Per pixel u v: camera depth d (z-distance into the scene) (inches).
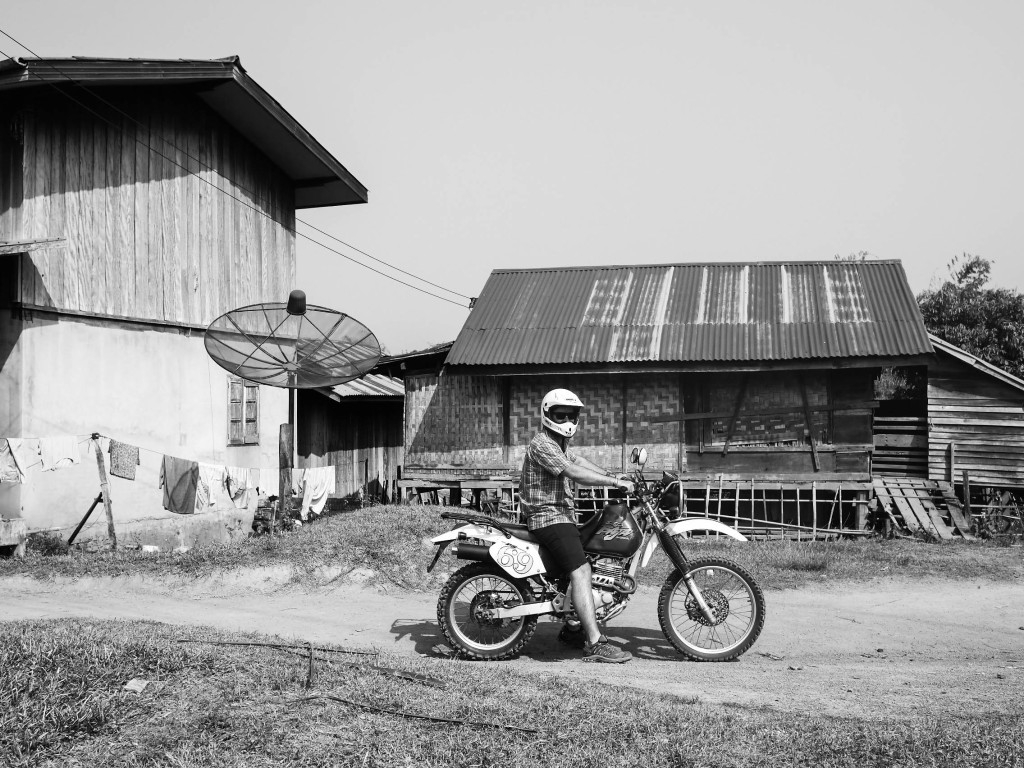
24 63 430.9
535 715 178.7
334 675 196.4
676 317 583.5
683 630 295.6
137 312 526.3
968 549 473.1
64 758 152.2
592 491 565.3
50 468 446.9
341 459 810.8
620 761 157.2
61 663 188.2
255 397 639.8
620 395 572.7
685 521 258.2
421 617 320.2
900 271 613.0
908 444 590.6
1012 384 557.0
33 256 454.0
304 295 472.4
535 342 572.4
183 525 554.6
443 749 159.8
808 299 589.6
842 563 422.9
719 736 171.5
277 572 376.2
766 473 556.1
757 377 559.5
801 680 233.3
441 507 554.9
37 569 386.0
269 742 159.8
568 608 253.1
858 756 163.0
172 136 560.4
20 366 442.9
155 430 537.6
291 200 698.8
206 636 241.4
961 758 162.1
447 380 600.7
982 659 276.5
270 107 595.8
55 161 472.7
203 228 588.7
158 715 169.3
